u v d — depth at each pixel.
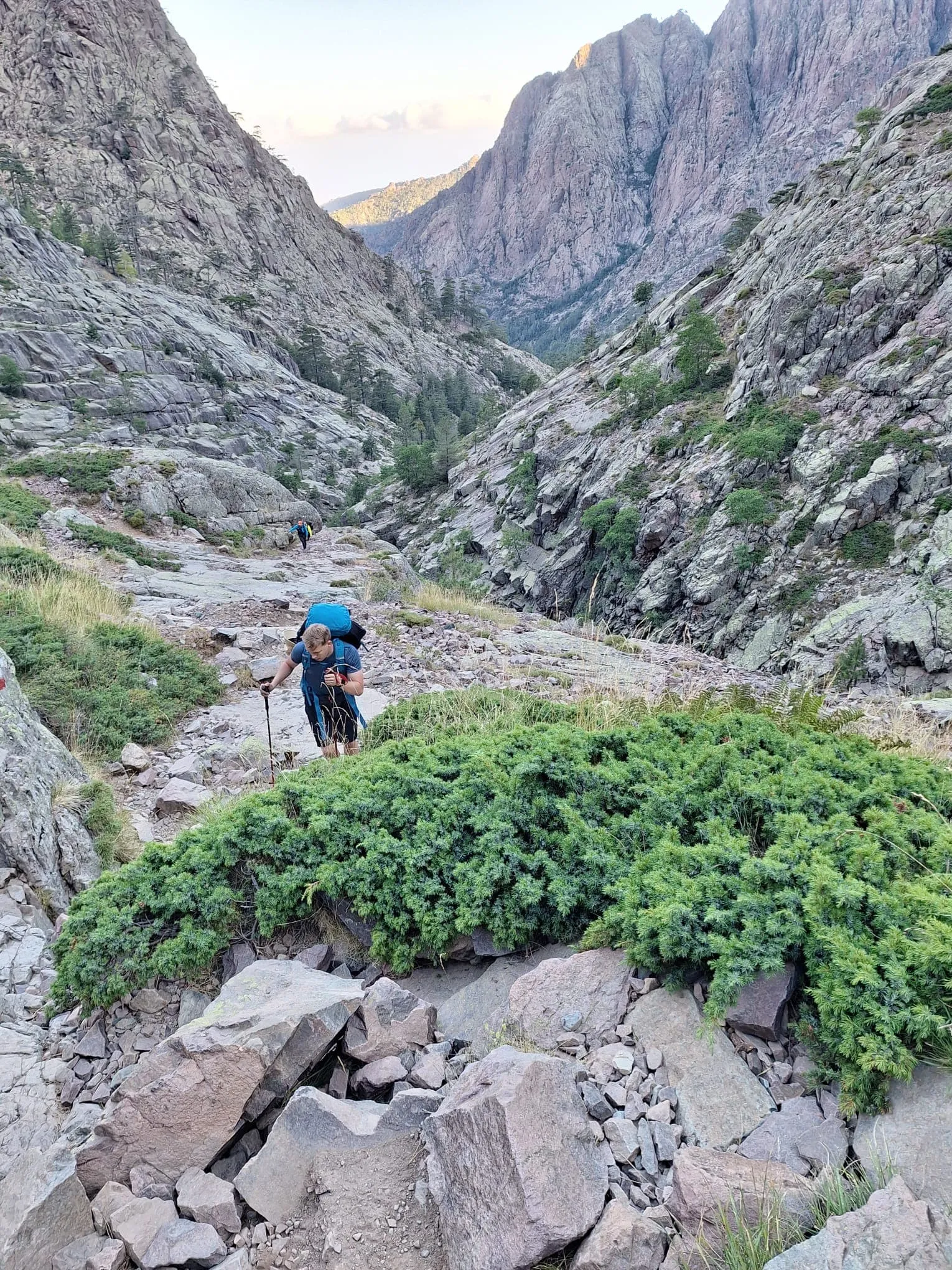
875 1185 2.42
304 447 120.81
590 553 61.03
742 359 64.25
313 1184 2.88
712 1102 2.86
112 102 191.62
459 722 7.25
